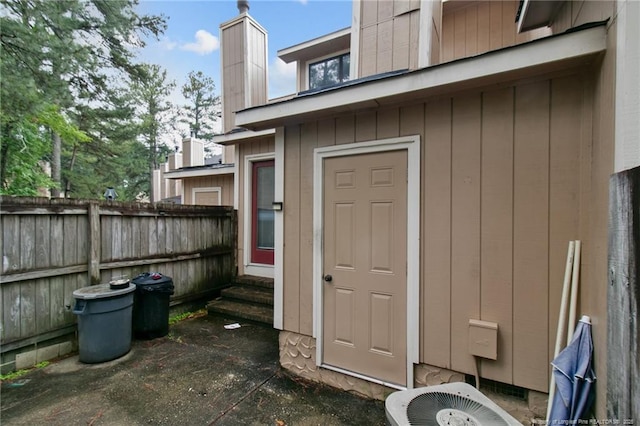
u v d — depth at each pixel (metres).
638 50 1.29
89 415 2.31
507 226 2.13
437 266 2.36
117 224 3.88
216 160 14.22
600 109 1.70
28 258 3.05
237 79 6.87
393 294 2.54
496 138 2.17
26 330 3.03
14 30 5.99
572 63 1.83
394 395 1.58
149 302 3.76
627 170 1.23
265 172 5.64
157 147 19.30
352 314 2.74
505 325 2.13
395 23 3.91
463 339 2.26
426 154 2.41
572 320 1.88
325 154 2.87
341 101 2.51
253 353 3.43
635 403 1.13
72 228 3.41
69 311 3.37
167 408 2.41
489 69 1.97
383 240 2.59
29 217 3.07
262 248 5.59
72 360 3.20
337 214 2.82
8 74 5.67
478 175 2.22
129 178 17.16
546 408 2.02
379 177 2.62
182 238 4.78
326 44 7.14
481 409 1.48
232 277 5.64
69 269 3.36
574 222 1.94
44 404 2.45
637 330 1.12
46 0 7.00
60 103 7.29
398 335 2.52
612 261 1.38
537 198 2.04
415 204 2.44
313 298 2.93
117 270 3.87
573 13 2.56
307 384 2.81
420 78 2.20
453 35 5.67
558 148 1.99
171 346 3.59
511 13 5.26
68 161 12.61
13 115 5.93
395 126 2.53
